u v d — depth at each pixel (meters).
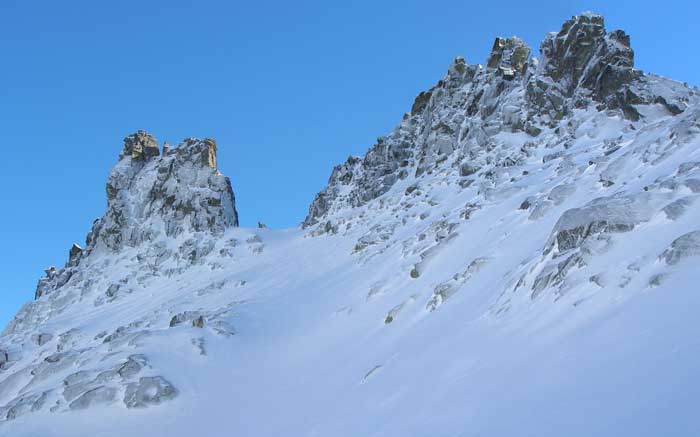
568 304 16.34
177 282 64.31
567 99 53.31
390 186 68.44
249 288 51.66
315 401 23.17
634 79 47.94
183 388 29.05
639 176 24.95
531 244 25.77
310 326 36.25
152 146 90.12
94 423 27.03
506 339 16.97
